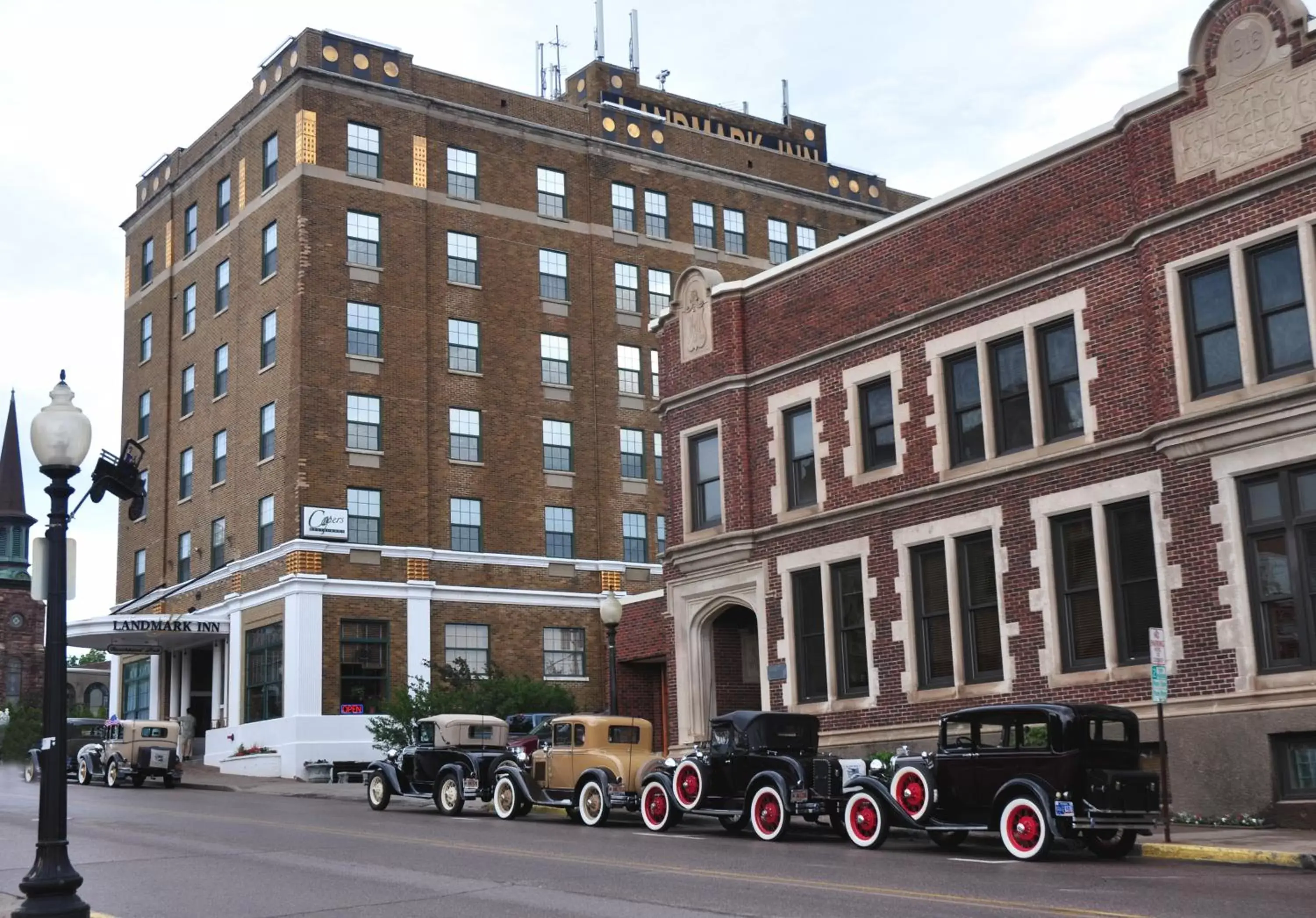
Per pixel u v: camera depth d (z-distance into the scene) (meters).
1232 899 13.18
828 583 28.08
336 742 43.50
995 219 25.64
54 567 12.52
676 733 31.14
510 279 50.59
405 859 17.86
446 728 27.20
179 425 53.03
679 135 56.50
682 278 32.31
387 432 46.59
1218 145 21.78
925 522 26.17
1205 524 21.44
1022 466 24.36
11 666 91.25
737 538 29.75
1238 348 21.30
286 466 45.22
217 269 51.34
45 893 11.84
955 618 25.45
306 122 46.81
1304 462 20.27
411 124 49.00
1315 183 20.48
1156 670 18.97
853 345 28.06
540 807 26.84
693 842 20.05
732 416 30.44
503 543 48.66
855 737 26.89
